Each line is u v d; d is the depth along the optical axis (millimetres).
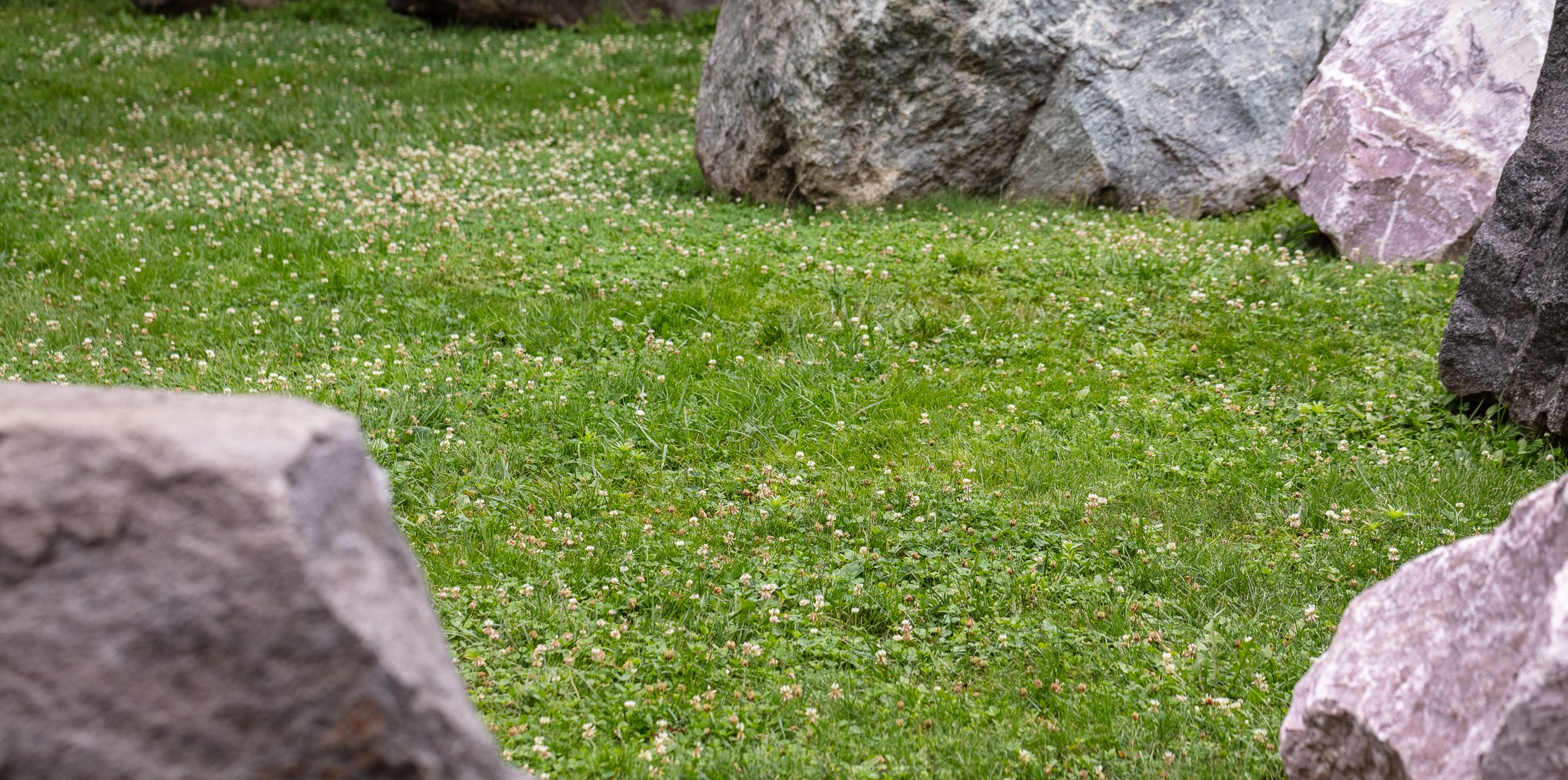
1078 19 10984
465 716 2209
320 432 2133
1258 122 11133
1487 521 5617
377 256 9203
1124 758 3896
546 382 7078
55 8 20688
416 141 13469
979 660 4488
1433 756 2641
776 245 9500
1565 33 6457
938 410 6750
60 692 1944
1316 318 8242
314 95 15242
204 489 1963
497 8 20422
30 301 8266
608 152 13117
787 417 6656
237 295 8453
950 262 9078
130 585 1959
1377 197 9703
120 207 10609
